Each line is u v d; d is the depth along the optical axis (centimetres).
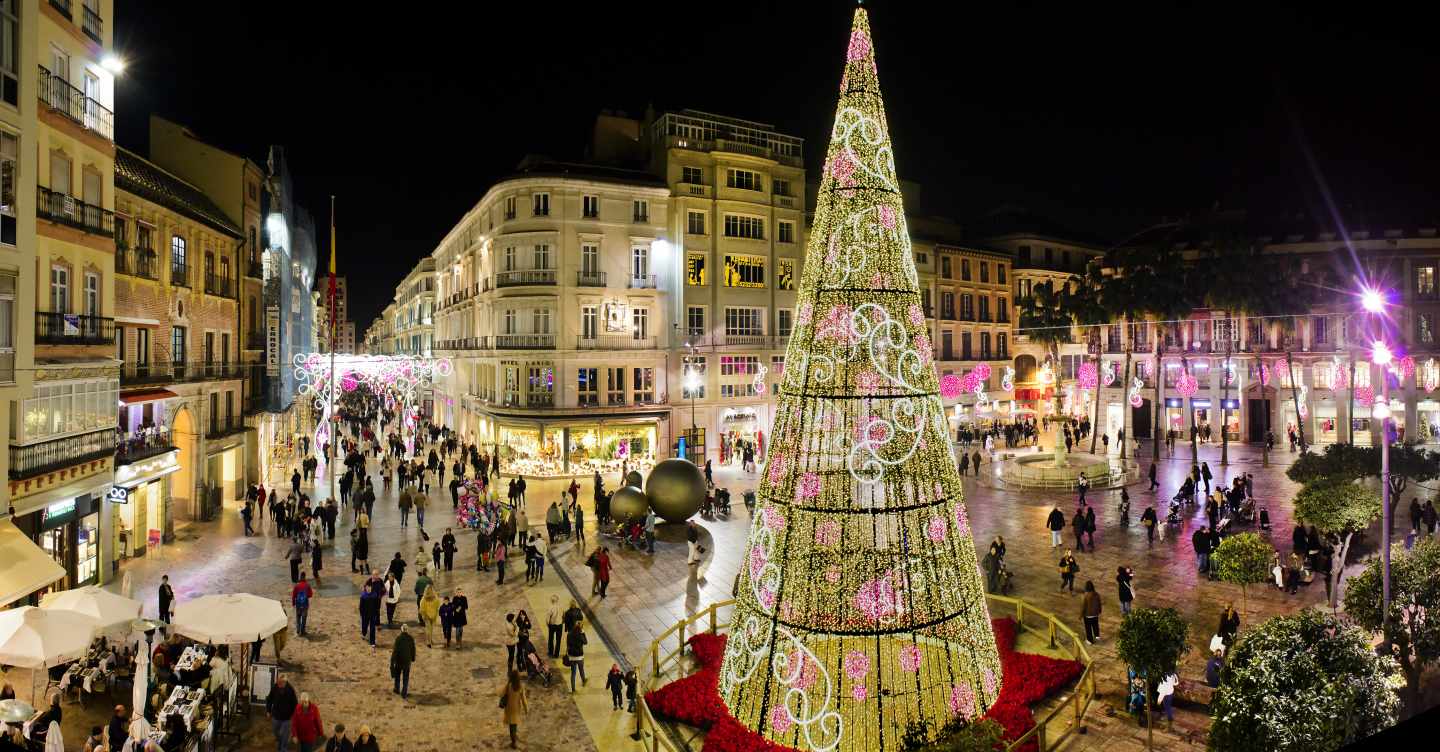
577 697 1712
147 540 2758
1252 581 1828
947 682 1424
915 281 1448
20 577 1678
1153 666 1420
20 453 1884
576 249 4578
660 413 4722
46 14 2023
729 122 5078
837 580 1366
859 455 1388
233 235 3672
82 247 2184
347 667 1855
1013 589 2336
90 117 2242
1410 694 1312
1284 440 5631
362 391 9431
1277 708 1016
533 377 4578
